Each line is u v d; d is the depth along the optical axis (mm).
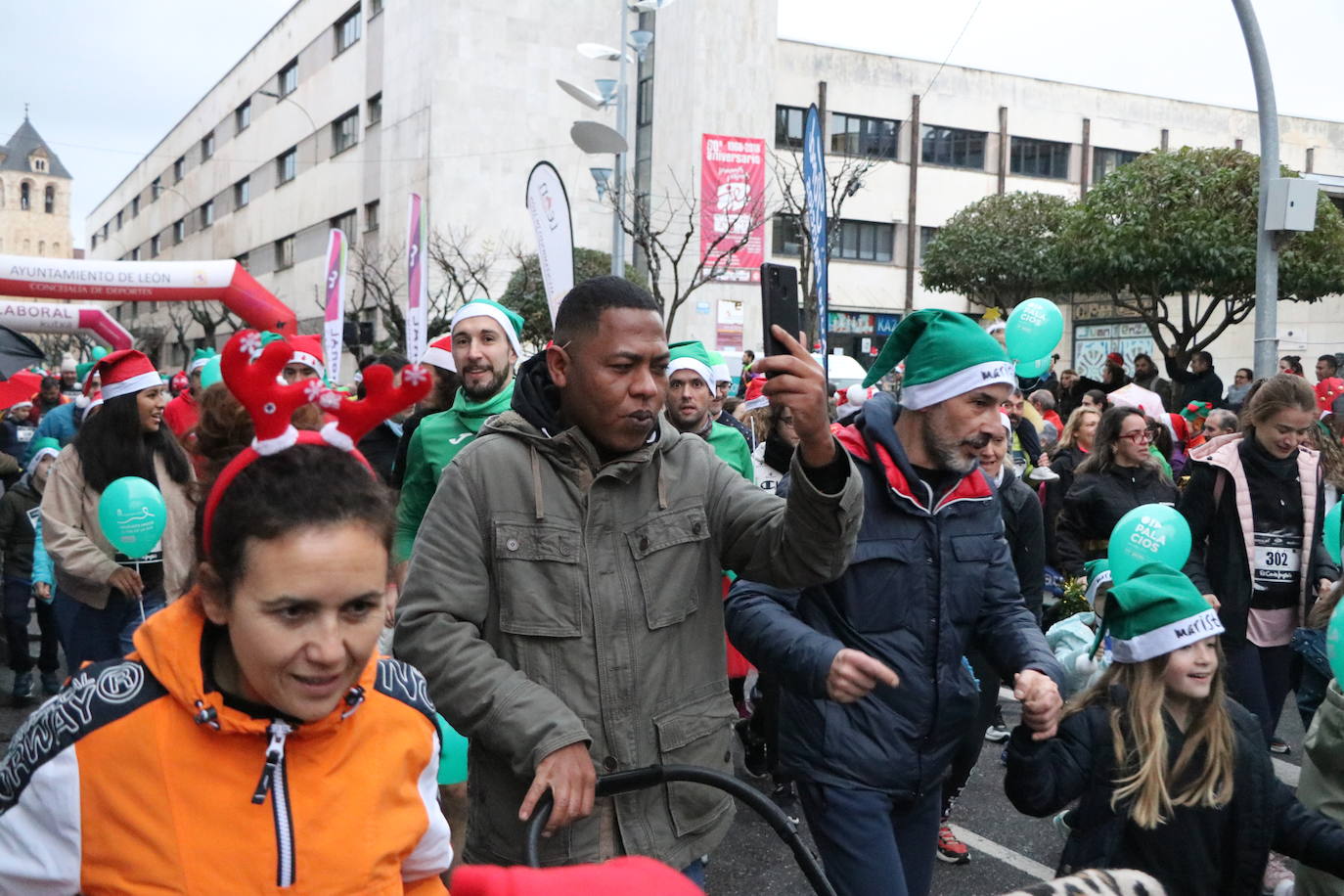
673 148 30453
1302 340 25000
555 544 2410
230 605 1434
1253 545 4551
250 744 1503
